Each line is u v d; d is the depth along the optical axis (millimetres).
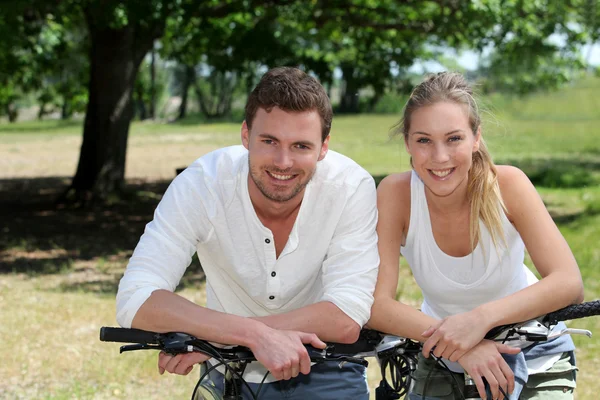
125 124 24812
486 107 4797
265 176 4371
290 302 4891
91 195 24344
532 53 23719
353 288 4586
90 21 23109
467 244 4832
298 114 4277
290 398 4793
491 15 20953
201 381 4352
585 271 14883
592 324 11367
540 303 4422
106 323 11586
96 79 24344
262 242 4691
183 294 13609
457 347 4293
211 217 4664
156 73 88625
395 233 4906
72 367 9594
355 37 25078
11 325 11234
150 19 19469
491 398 4383
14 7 18812
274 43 23047
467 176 4715
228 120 83688
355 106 83250
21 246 18656
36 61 29500
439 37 23375
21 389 8828
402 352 4562
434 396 4926
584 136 53250
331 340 4504
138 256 4570
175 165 39594
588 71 30953
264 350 4168
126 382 9164
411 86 25891
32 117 102438
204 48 24625
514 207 4762
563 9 23297
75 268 16406
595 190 26500
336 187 4680
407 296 13258
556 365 4840
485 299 4961
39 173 37219
